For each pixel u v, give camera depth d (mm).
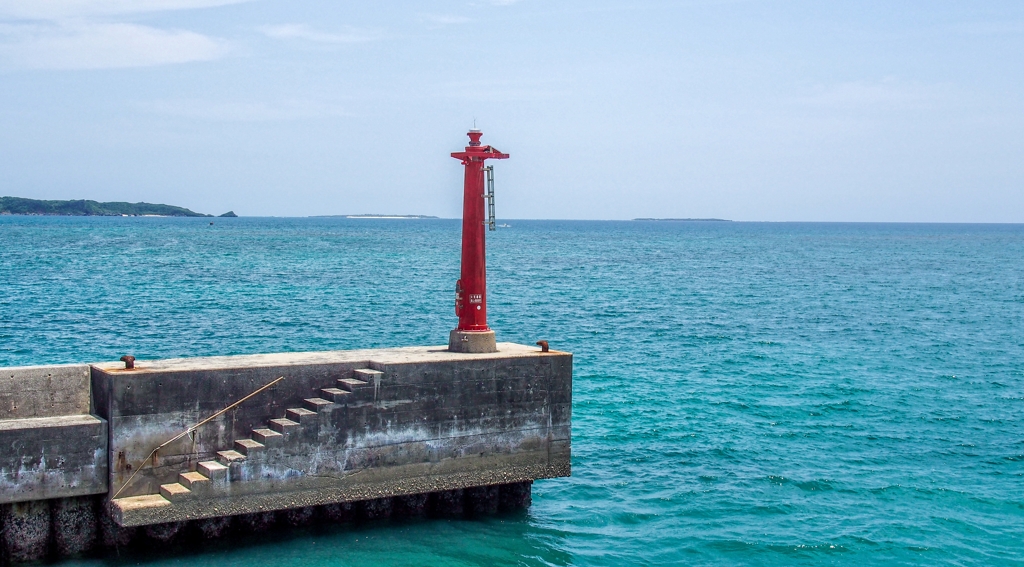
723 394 27250
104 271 67250
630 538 16250
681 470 19938
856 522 17078
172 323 39844
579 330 40812
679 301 54688
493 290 59719
